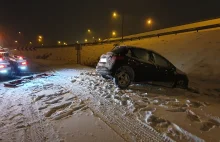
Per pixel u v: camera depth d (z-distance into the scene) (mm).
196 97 6805
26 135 3740
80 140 3535
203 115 4668
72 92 6844
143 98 6066
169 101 5820
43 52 35969
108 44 32281
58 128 4031
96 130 3936
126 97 6117
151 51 7863
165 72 7746
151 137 3660
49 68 14961
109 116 4656
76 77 10070
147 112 4844
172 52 17406
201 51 15180
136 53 7629
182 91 7672
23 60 11594
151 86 8102
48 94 6559
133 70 7391
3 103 5648
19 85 8062
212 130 3863
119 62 7250
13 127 4086
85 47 32906
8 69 9961
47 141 3512
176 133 3768
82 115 4727
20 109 5148
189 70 12773
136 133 3816
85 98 6102
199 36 20031
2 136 3701
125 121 4371
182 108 5125
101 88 7391
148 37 28703
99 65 8000
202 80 10719
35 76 10234
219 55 13367
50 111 4941
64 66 16484
